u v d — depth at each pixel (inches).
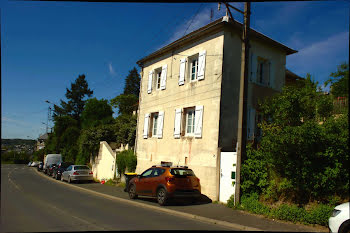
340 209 247.4
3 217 332.8
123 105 1686.8
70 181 840.9
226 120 497.7
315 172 327.3
